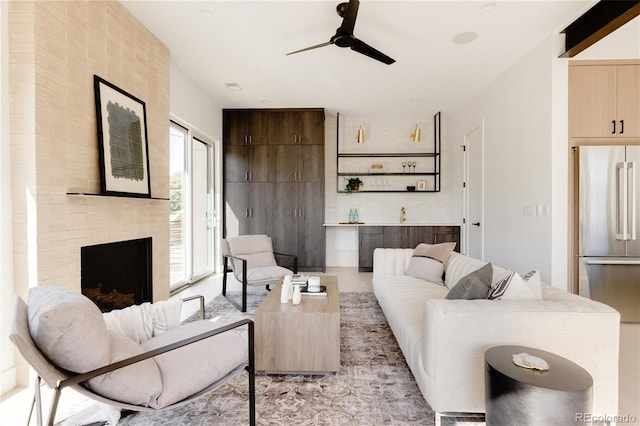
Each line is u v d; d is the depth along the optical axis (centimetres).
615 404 142
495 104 413
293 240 553
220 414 168
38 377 121
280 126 550
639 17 296
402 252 357
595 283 300
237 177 554
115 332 149
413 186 604
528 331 143
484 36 311
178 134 423
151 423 160
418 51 341
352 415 166
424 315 157
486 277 180
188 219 443
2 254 183
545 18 280
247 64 375
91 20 232
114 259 262
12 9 186
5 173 184
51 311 103
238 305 347
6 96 185
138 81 289
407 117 609
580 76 313
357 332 281
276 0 257
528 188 341
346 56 354
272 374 210
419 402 178
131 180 273
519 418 111
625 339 264
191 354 148
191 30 304
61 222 205
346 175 604
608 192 301
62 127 206
